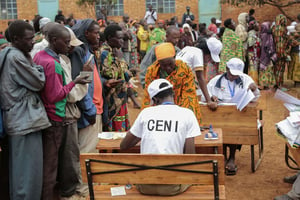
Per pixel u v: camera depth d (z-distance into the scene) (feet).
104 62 17.87
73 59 15.58
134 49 42.57
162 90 12.17
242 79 18.81
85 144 16.37
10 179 14.05
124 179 11.62
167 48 14.49
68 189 15.89
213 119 18.33
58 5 69.51
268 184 17.87
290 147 16.35
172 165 11.22
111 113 18.19
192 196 11.73
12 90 13.38
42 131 14.51
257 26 36.73
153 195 11.88
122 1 68.95
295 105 16.12
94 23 16.42
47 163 14.57
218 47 22.31
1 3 70.18
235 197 16.71
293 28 36.94
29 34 13.33
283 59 37.32
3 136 13.82
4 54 13.47
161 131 11.73
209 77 26.03
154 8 68.59
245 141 18.25
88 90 15.92
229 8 65.26
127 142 12.46
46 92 13.96
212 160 10.99
